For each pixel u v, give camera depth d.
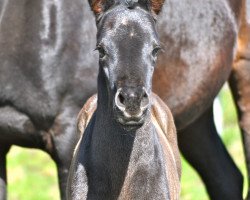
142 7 8.55
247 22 11.67
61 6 10.41
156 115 9.98
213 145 12.24
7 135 10.52
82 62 10.42
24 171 18.02
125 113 7.96
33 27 10.36
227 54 11.30
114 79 8.16
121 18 8.39
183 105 10.98
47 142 10.50
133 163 8.72
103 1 8.75
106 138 8.70
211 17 11.09
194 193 15.95
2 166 10.71
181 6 10.83
